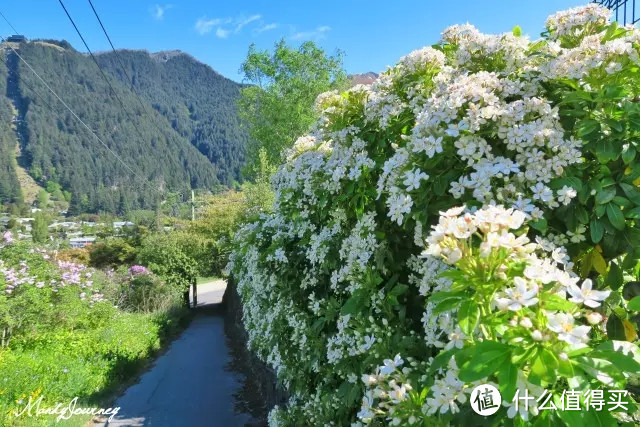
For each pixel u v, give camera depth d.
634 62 1.61
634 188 1.52
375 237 2.29
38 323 8.17
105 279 13.42
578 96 1.64
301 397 3.49
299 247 3.79
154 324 10.45
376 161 2.47
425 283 1.80
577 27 1.97
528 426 1.07
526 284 1.03
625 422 1.12
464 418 1.24
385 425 1.88
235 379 7.31
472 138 1.62
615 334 1.54
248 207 10.68
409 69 2.34
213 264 17.42
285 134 18.59
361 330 2.18
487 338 1.13
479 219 1.10
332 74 19.23
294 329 3.62
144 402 6.27
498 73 1.91
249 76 19.08
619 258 1.66
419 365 1.77
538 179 1.58
